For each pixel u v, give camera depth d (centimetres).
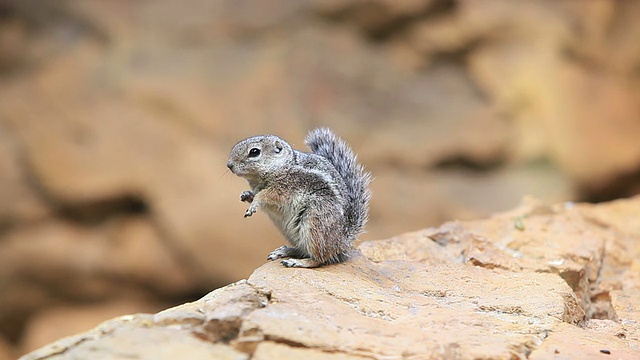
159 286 1814
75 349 491
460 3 2052
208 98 1892
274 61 1966
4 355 1786
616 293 752
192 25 2038
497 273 703
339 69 1984
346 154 690
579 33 1995
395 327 544
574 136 1911
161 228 1803
